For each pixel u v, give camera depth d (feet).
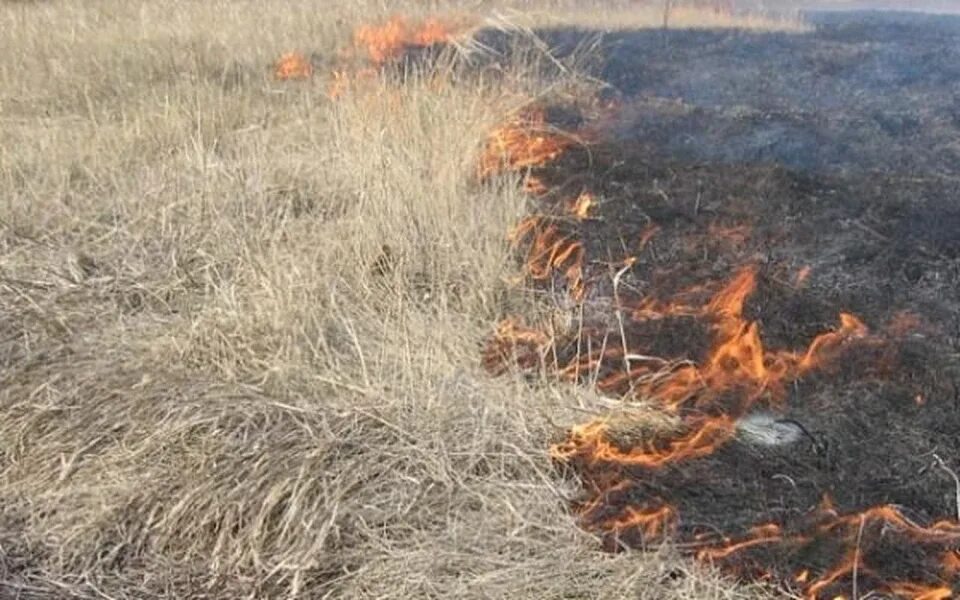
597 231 17.67
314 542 10.61
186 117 23.93
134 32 32.83
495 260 16.12
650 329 14.55
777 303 14.93
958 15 39.81
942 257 15.90
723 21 37.35
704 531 10.32
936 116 22.88
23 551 11.14
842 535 10.12
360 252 16.35
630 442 11.94
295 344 13.76
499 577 9.93
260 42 32.24
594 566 9.95
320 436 11.85
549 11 35.70
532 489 11.08
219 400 12.67
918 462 11.21
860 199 18.19
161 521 11.18
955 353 13.33
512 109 23.44
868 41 31.96
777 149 21.08
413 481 11.23
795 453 11.55
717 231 17.44
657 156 21.17
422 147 20.07
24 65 29.43
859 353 13.48
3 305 15.43
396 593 9.92
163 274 16.52
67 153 21.42
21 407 13.05
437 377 13.17
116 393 13.04
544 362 13.73
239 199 18.70
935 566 9.67
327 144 21.36
